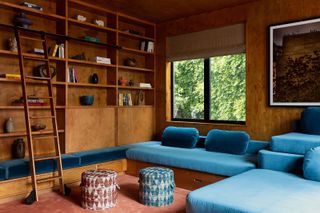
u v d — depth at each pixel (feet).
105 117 15.20
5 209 9.77
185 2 14.06
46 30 13.66
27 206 10.08
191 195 7.56
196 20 15.93
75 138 13.83
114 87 15.84
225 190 7.75
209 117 15.97
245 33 14.08
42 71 13.15
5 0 12.29
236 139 12.95
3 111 12.45
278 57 12.89
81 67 15.15
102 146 15.02
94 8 14.62
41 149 13.37
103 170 10.89
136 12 15.67
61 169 11.56
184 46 16.55
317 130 10.91
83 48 15.25
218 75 15.69
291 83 12.51
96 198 9.77
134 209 9.85
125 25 17.19
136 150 14.01
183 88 17.22
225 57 15.39
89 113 14.46
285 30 12.69
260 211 6.34
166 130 15.75
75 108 13.85
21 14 12.17
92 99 15.08
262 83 13.43
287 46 12.64
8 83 12.61
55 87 13.99
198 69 16.49
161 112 17.60
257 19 13.62
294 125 12.13
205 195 7.42
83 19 14.38
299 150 9.74
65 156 12.51
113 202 10.10
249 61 13.85
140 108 17.04
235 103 15.02
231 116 15.16
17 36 11.65
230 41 14.70
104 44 14.94
